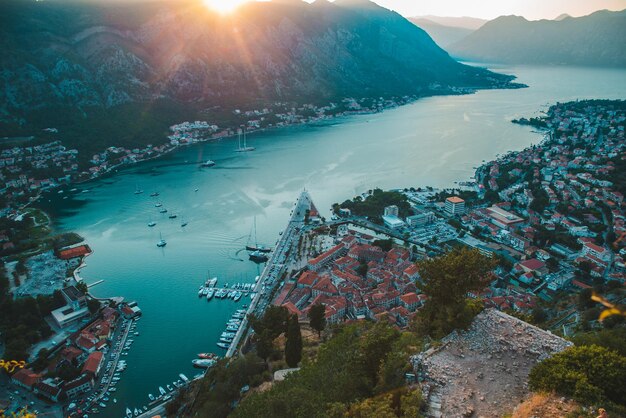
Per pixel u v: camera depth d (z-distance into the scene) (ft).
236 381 295.28
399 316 434.71
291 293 502.79
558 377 139.44
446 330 190.29
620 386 135.85
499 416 135.74
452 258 215.31
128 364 403.95
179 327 456.86
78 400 358.43
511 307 447.01
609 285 458.91
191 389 353.92
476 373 155.74
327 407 156.87
